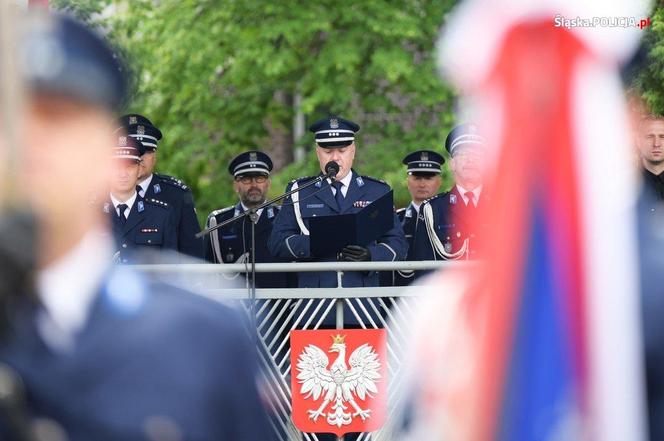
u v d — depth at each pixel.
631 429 4.20
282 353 16.77
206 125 37.19
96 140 4.64
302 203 17.95
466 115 4.30
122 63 4.72
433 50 34.09
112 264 4.77
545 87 4.16
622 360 4.16
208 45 34.50
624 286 4.18
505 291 4.10
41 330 4.50
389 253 17.06
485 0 4.24
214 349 4.64
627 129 4.17
